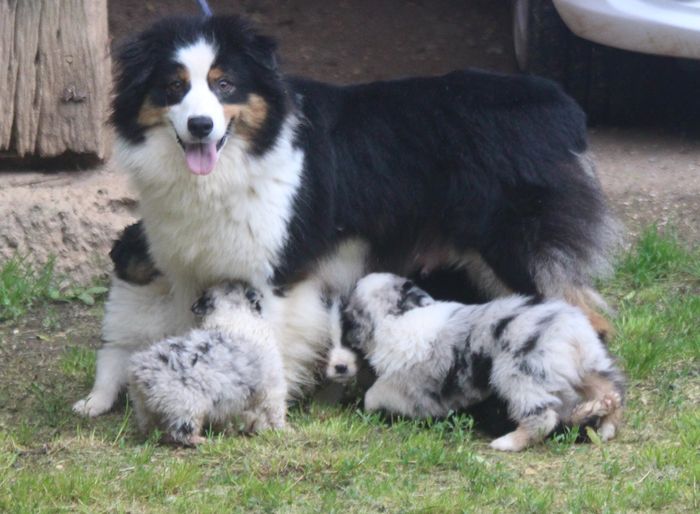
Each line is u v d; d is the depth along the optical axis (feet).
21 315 33.60
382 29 51.47
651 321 31.40
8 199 35.37
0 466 23.90
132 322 27.78
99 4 35.70
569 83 44.14
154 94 25.72
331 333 26.89
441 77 28.86
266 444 24.94
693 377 28.66
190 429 24.72
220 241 26.37
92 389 28.48
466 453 24.23
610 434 25.30
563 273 27.84
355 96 28.55
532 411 24.71
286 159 26.53
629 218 38.06
